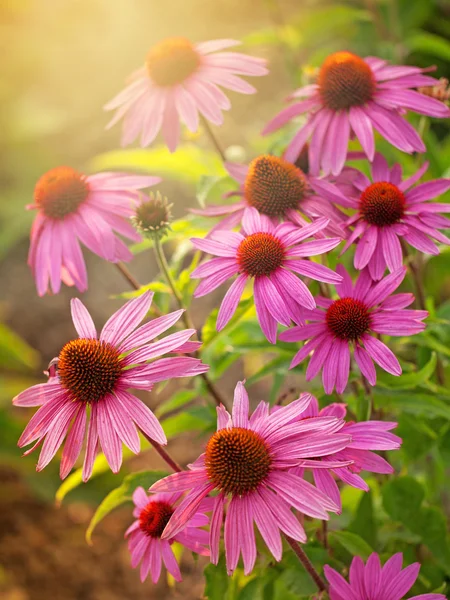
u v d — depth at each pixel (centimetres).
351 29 172
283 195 75
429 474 99
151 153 101
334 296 85
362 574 66
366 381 76
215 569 73
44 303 179
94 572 131
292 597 74
